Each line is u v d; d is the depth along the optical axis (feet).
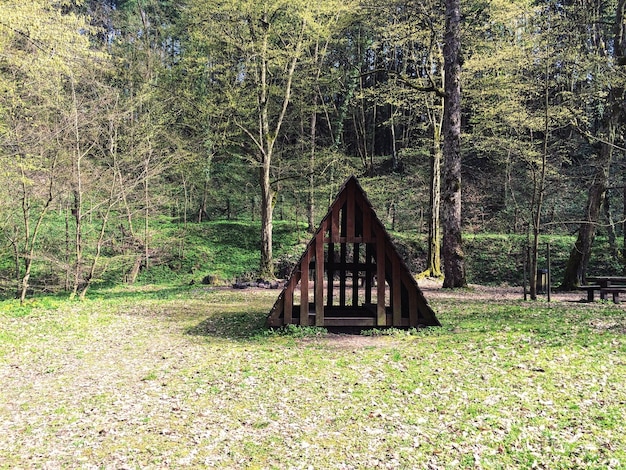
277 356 25.20
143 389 20.31
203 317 39.32
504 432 14.84
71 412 17.79
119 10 112.16
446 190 52.49
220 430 15.85
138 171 67.67
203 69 73.00
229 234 95.66
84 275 62.49
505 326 29.66
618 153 63.98
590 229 58.03
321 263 31.35
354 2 63.21
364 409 17.28
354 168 90.58
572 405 16.46
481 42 61.11
